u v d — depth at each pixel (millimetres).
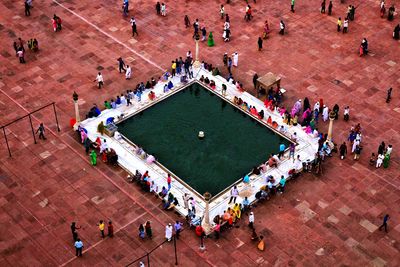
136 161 50875
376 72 59375
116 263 43281
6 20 66000
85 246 44406
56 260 43469
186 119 55094
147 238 44906
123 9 66688
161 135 53562
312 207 47094
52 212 46812
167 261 43406
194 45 62906
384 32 64375
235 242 44656
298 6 68000
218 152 51906
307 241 44656
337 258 43500
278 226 45719
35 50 61750
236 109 55938
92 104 56250
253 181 49000
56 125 54031
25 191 48344
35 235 45188
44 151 51656
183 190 48562
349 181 49031
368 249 44125
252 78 58938
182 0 69188
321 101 53938
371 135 53031
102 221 44094
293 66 60156
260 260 43406
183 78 58031
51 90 57562
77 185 48906
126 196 48125
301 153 51344
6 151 51562
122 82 58594
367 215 46438
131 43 63094
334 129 53594
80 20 66000
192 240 44875
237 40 63469
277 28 64812
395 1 68812
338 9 67562
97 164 50656
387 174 49625
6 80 58531
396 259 43500
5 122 54156
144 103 56250
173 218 46438
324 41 63156
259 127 54188
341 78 58719
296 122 53625
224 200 47688
